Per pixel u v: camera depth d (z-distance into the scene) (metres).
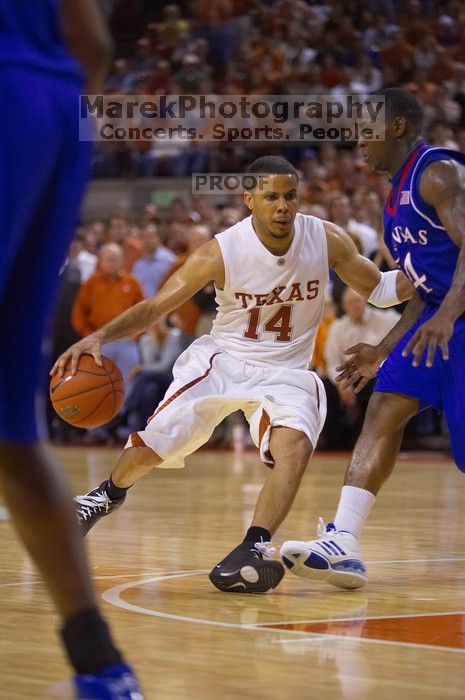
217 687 5.73
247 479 20.52
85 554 5.11
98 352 9.84
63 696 5.48
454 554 11.20
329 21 40.19
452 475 21.62
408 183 9.20
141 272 28.59
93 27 5.10
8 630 7.25
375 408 9.50
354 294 24.50
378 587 9.21
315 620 7.70
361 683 5.81
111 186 36.88
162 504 16.16
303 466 9.43
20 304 4.95
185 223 30.08
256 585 8.80
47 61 4.80
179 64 40.97
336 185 31.53
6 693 5.54
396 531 13.07
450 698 5.52
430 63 37.84
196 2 42.72
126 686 4.93
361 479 9.36
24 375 4.95
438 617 7.82
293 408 9.60
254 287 9.80
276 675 6.00
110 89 38.59
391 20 41.47
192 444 9.95
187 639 7.00
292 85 36.22
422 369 9.27
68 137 4.84
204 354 10.05
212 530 13.05
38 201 4.83
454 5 41.12
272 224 9.57
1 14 4.73
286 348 9.95
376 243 24.44
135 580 9.46
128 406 27.91
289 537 12.34
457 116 34.72
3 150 4.60
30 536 5.04
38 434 5.03
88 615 5.04
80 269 29.69
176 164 36.25
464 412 9.10
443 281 9.22
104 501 10.29
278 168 9.54
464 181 9.00
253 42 40.53
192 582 9.39
